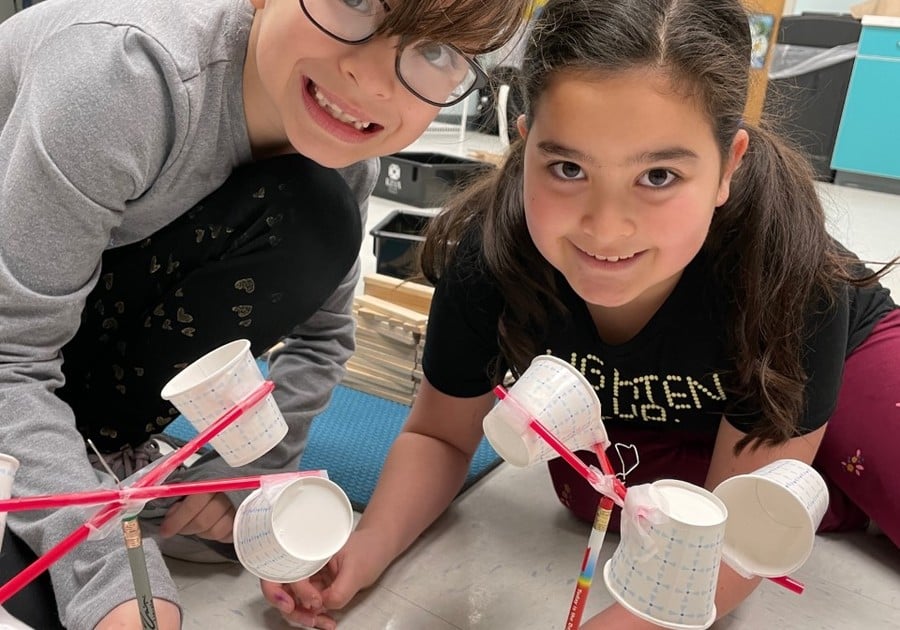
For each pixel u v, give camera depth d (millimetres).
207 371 586
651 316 928
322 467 1175
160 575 717
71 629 688
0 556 755
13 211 791
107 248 938
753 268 865
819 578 1021
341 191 989
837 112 4008
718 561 536
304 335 1128
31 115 808
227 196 932
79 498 487
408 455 1050
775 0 1678
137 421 975
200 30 858
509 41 778
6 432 758
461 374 1036
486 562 1006
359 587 899
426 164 2621
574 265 798
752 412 909
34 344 806
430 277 1077
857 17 3939
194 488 521
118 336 948
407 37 726
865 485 1064
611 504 577
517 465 593
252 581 938
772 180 884
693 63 711
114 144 791
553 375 600
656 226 740
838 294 904
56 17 921
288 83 810
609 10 721
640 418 1039
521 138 874
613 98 700
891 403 1057
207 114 869
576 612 600
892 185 4035
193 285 921
